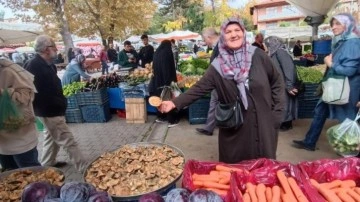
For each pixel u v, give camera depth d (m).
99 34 27.66
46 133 4.16
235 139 2.54
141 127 6.43
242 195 1.75
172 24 45.44
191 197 1.47
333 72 3.69
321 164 1.95
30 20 21.81
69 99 6.92
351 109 3.63
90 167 2.28
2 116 2.66
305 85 5.97
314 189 1.75
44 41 3.55
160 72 5.87
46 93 3.63
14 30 4.95
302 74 6.21
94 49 27.45
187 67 8.15
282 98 2.54
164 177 2.03
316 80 6.02
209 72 2.52
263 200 1.69
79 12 25.20
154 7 32.06
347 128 3.06
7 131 2.87
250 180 1.88
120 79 7.71
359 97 3.59
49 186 1.58
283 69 4.92
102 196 1.48
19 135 2.93
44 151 4.26
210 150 4.85
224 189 1.88
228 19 2.38
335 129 3.16
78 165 4.00
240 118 2.41
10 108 2.67
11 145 2.89
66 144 3.88
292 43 23.06
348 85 3.56
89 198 1.48
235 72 2.38
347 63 3.45
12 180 2.21
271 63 2.47
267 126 2.45
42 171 2.36
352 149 3.02
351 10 14.66
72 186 1.53
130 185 1.95
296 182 1.83
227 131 2.58
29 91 2.86
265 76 2.42
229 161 2.62
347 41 3.48
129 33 34.41
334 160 1.97
